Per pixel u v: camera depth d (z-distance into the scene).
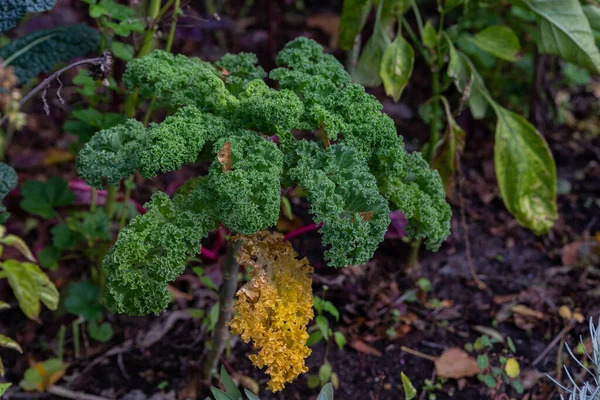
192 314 1.83
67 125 1.80
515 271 2.11
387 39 1.89
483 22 2.33
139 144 1.48
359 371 1.88
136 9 2.09
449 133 1.90
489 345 1.87
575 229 2.21
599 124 2.49
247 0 2.75
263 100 1.47
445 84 1.92
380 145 1.50
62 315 1.95
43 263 1.87
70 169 2.26
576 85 2.61
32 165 2.21
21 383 1.80
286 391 1.84
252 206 1.41
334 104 1.51
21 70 1.77
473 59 2.09
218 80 1.53
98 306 1.86
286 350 1.46
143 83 1.57
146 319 1.95
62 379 1.84
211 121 1.49
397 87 1.83
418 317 1.99
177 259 1.43
